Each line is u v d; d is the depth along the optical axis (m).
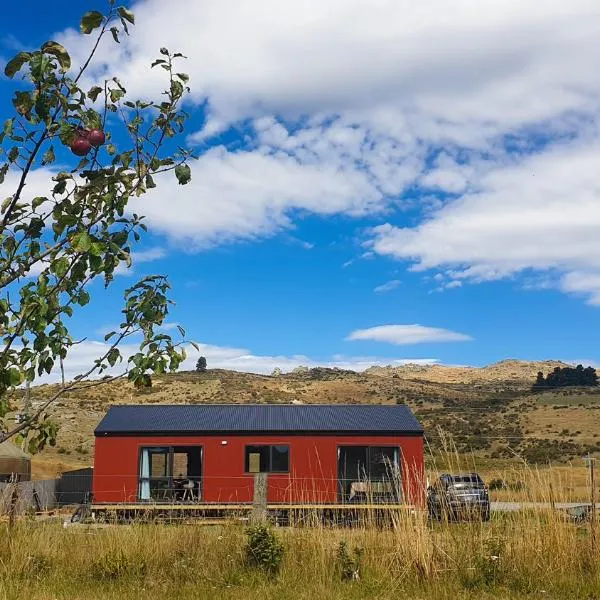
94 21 4.11
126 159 4.30
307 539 9.11
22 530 9.29
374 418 25.33
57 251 4.12
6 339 4.00
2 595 7.12
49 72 3.98
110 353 4.22
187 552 9.01
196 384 88.19
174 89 4.38
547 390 90.31
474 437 54.44
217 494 23.55
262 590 7.76
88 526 10.56
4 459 24.61
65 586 7.88
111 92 4.28
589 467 8.63
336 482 23.34
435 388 102.81
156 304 4.30
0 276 4.08
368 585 7.86
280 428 24.11
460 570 8.12
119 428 24.16
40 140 4.05
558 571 7.94
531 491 8.82
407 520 8.69
